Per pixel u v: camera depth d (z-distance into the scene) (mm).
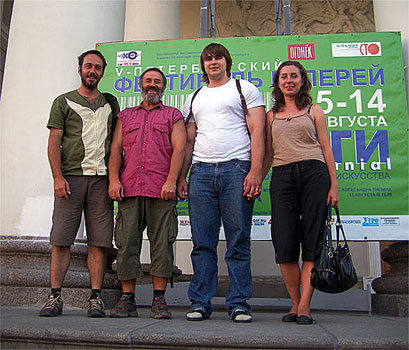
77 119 3441
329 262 2848
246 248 3127
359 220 4273
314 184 3096
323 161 3182
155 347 2262
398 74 4469
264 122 3293
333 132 4418
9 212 4363
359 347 2178
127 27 7469
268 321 3098
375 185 4312
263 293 6246
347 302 4828
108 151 3512
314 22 9320
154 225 3281
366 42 4547
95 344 2320
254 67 4652
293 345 2189
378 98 4445
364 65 4516
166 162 3379
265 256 8250
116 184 3297
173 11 7609
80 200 3373
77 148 3402
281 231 3150
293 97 3330
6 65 4797
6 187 4430
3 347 2418
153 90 3453
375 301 4312
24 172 4418
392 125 4395
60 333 2357
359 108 4445
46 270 4039
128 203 3305
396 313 3771
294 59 4609
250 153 3275
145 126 3412
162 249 3219
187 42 4781
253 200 3193
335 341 2189
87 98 3523
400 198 4281
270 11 9492
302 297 2994
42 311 3119
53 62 4648
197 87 4695
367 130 4402
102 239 3352
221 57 3373
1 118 4633
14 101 4598
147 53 4805
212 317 3381
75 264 4211
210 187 3193
